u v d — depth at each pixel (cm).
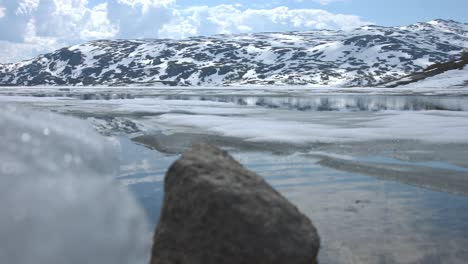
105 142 688
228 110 2381
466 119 1652
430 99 3644
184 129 1423
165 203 386
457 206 547
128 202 396
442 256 385
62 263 285
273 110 2388
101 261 309
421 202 565
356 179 706
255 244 344
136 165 770
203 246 348
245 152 985
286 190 630
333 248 401
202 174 380
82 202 340
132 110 2367
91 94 5209
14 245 272
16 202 296
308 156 929
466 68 7312
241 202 361
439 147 1040
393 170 778
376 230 451
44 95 4722
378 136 1221
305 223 373
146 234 384
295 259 345
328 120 1730
